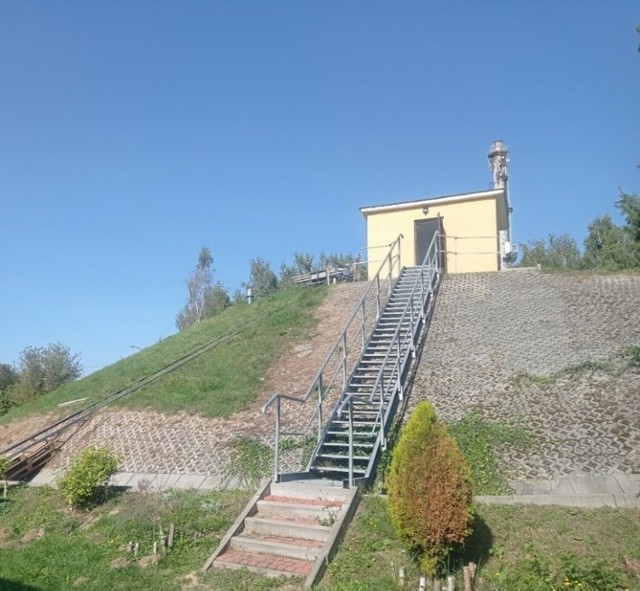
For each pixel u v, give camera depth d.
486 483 10.02
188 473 12.44
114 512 10.71
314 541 8.67
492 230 25.14
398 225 26.47
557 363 14.60
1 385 37.22
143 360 22.09
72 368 33.38
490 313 18.72
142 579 8.20
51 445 15.56
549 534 8.16
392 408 12.86
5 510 11.77
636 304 17.83
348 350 17.59
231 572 8.16
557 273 22.06
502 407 12.77
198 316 39.50
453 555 7.61
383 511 9.02
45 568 8.72
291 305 23.45
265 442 13.10
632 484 9.52
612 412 12.00
